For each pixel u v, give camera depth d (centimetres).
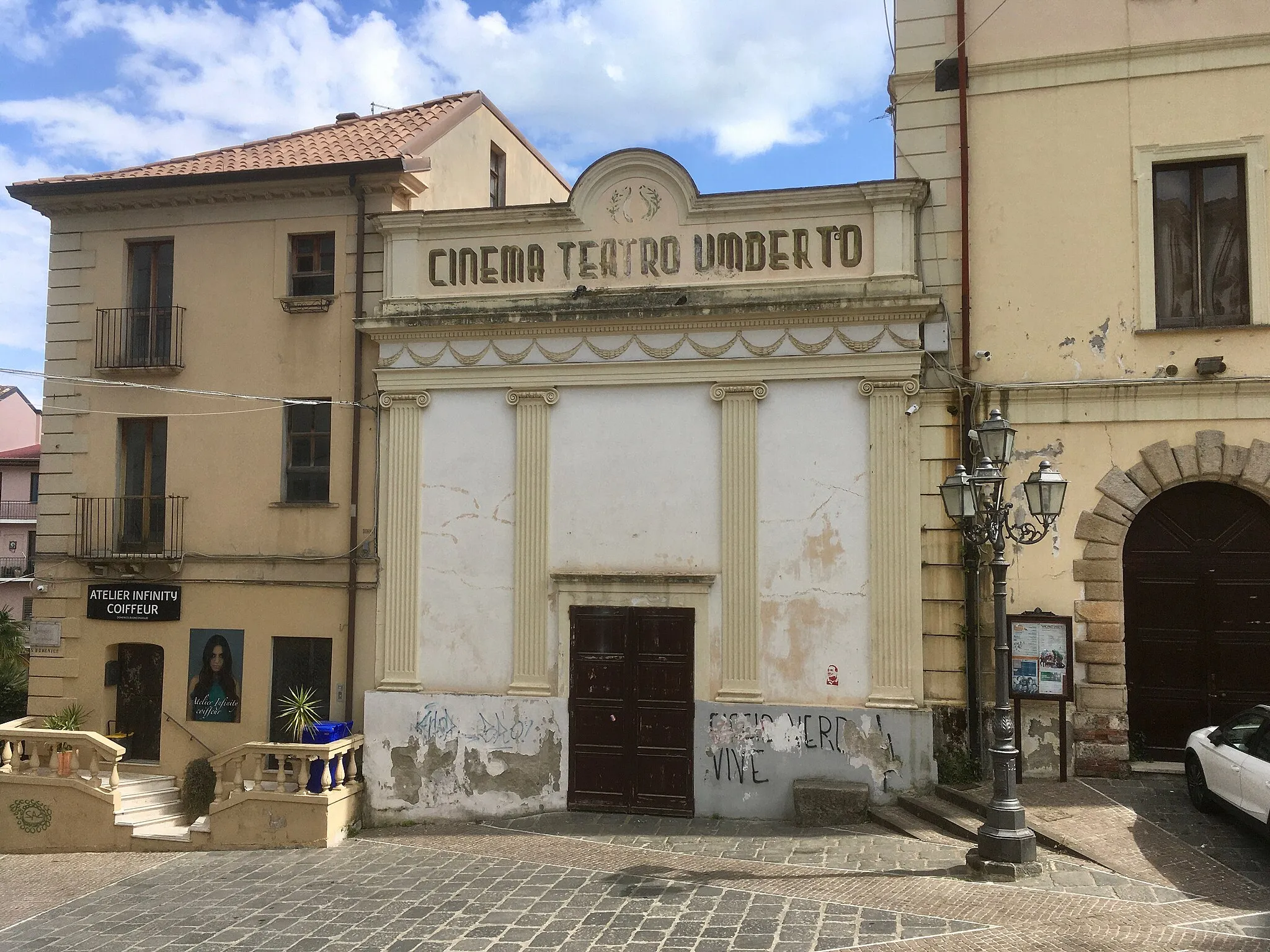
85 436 1609
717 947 849
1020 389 1279
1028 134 1319
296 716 1430
